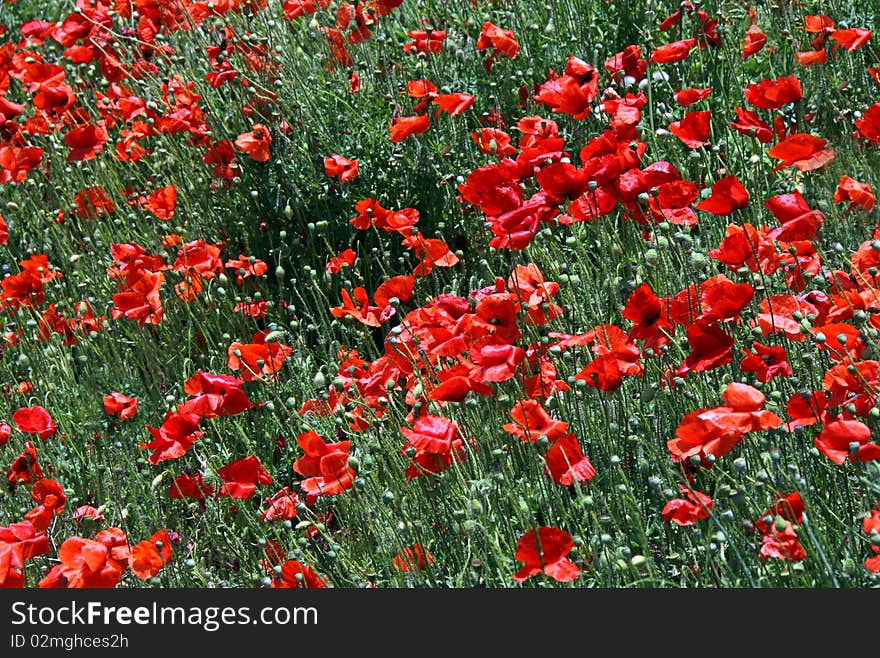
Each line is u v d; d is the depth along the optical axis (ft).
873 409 9.36
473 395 11.25
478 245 16.02
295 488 13.53
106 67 21.84
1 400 15.51
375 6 18.92
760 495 9.82
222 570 12.62
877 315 9.78
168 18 21.65
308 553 11.59
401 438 12.16
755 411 8.54
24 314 16.74
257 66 18.76
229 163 18.04
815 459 10.15
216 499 12.74
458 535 10.92
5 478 13.79
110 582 9.95
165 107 20.01
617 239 13.37
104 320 16.10
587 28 18.79
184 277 15.72
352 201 17.17
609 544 9.95
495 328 10.53
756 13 18.30
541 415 10.00
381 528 11.14
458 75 18.79
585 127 17.12
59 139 21.68
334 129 17.58
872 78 16.87
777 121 14.58
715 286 9.64
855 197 11.41
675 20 16.74
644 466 10.02
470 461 11.33
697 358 9.71
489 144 14.90
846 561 9.13
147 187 19.89
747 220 14.34
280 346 12.82
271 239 17.38
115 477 12.84
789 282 11.50
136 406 13.75
